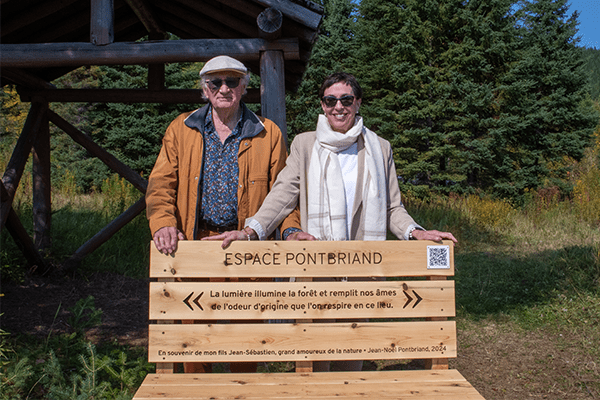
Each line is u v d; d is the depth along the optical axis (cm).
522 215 1109
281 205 225
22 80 535
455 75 1603
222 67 216
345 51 1834
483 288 581
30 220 698
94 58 376
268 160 234
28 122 554
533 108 1688
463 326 461
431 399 179
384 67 1702
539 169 1695
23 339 356
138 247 675
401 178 1702
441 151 1572
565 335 430
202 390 185
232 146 231
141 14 519
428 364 218
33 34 526
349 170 230
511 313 493
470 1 1611
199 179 226
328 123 234
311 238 214
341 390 186
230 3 384
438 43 1683
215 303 204
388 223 242
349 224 226
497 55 1617
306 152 236
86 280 548
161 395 179
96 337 382
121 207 801
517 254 782
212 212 230
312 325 206
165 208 219
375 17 1825
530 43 1827
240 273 206
